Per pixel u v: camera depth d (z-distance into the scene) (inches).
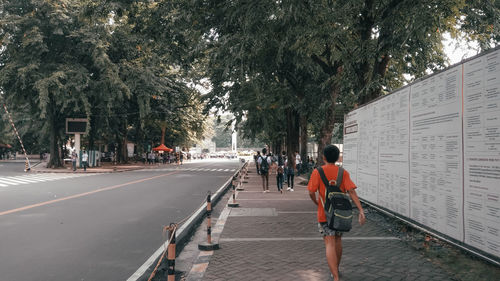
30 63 1200.8
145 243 272.8
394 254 235.3
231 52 547.5
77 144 1501.0
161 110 1702.8
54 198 523.5
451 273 196.2
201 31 626.2
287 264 215.3
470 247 207.8
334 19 466.9
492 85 190.4
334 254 179.6
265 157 636.7
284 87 916.6
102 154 2375.7
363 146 418.0
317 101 826.2
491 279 185.2
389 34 436.5
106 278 198.7
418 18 401.4
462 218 215.9
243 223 345.1
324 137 746.8
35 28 1178.0
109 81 1279.5
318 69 781.9
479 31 481.7
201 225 348.8
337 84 603.2
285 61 716.0
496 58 187.8
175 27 658.2
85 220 359.9
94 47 1270.9
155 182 815.7
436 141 247.9
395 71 676.7
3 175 1052.5
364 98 495.8
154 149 2204.7
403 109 303.7
